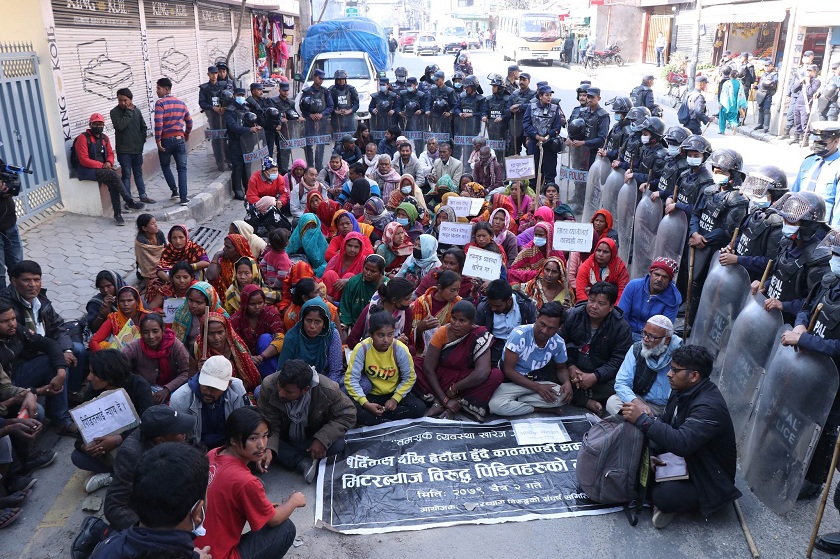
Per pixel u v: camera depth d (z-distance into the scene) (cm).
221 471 352
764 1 2150
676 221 702
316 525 429
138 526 260
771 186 572
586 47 3666
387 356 530
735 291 564
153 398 476
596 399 570
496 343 596
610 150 982
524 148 1214
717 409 418
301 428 484
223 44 1964
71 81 1026
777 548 413
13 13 920
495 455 497
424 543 416
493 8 7225
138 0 1290
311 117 1375
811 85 1672
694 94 1678
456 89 1400
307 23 2445
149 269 747
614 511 443
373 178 1041
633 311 622
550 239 721
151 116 1358
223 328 520
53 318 545
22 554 413
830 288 423
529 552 409
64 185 987
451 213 804
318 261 761
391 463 487
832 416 431
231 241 660
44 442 531
